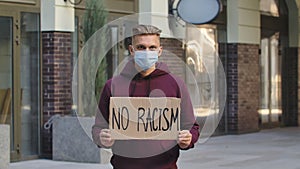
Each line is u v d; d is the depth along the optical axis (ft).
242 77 63.87
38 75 44.68
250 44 65.05
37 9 44.50
